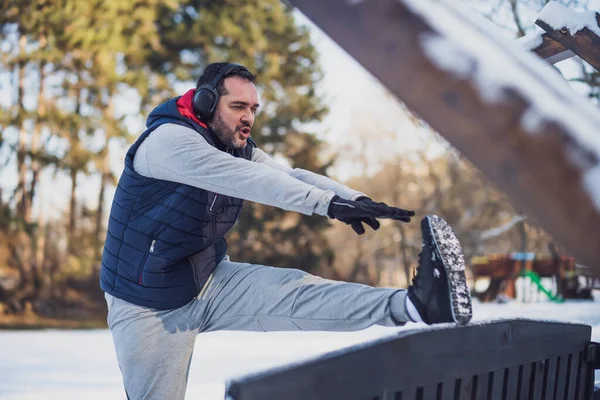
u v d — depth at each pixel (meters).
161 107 1.81
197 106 1.79
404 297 1.46
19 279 15.78
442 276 1.31
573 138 0.36
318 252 17.50
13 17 14.72
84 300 16.36
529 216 0.41
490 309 11.34
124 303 1.85
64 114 14.98
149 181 1.77
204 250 1.87
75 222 16.91
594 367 1.87
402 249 22.03
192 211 1.76
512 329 1.50
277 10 16.50
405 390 1.22
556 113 0.37
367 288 1.59
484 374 1.42
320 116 17.42
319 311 1.64
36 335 9.59
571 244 0.39
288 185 1.46
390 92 0.42
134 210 1.81
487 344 1.41
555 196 0.37
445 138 0.40
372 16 0.39
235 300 1.82
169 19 15.69
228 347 7.53
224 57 15.84
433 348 1.26
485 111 0.37
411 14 0.39
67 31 14.54
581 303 13.09
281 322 1.74
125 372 1.85
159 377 1.82
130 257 1.82
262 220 16.70
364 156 22.11
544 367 1.66
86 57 14.78
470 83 0.37
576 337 1.79
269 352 7.09
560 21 2.60
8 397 4.89
